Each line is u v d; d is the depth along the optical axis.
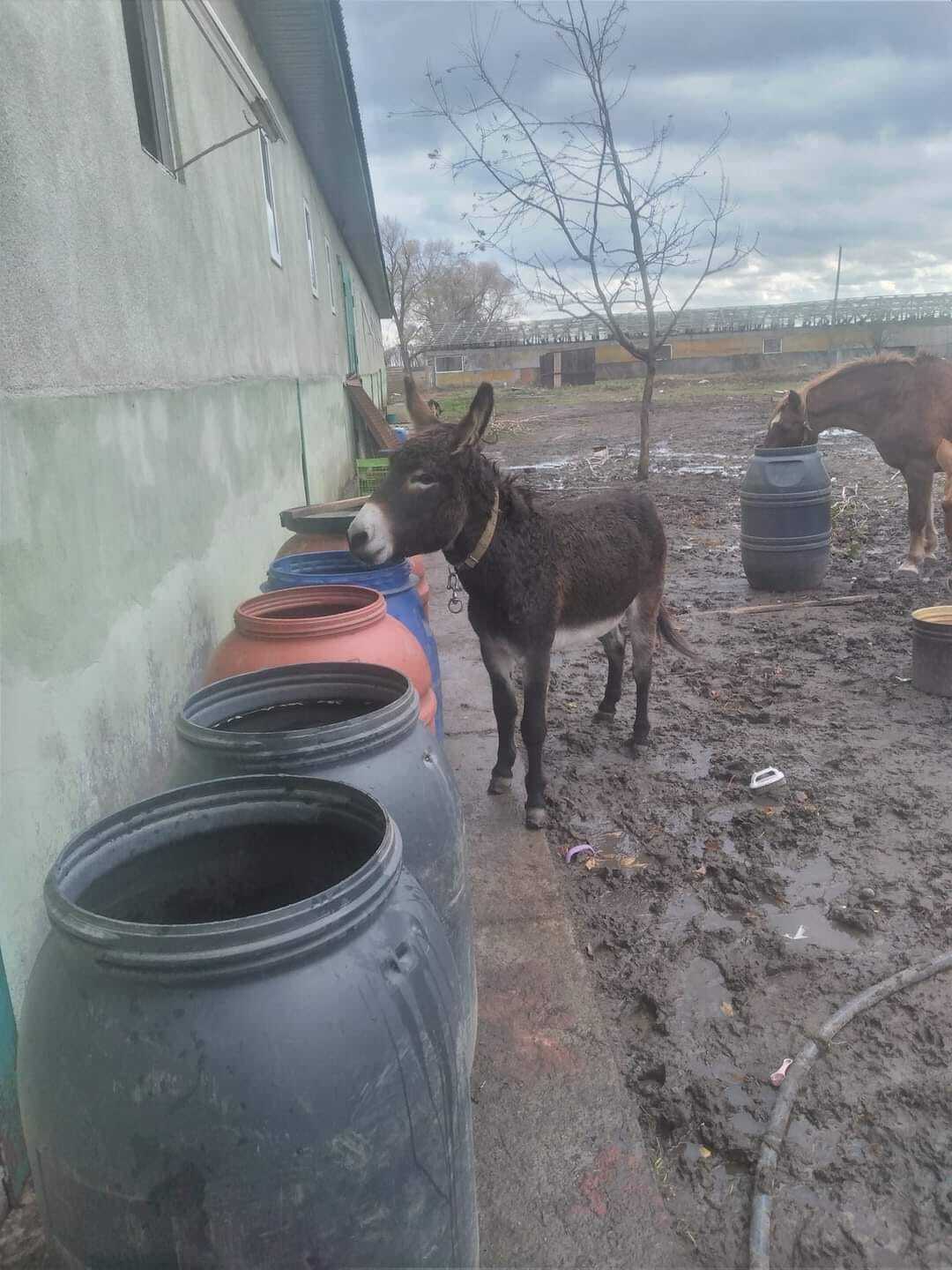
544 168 13.21
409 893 1.65
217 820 1.85
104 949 1.36
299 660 2.88
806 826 3.94
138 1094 1.31
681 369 52.00
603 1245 2.10
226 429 5.29
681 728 5.11
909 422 7.61
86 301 3.09
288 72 9.58
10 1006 2.17
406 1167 1.46
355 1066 1.37
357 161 13.73
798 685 5.60
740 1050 2.72
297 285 9.85
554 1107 2.48
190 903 1.88
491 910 3.41
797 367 49.91
